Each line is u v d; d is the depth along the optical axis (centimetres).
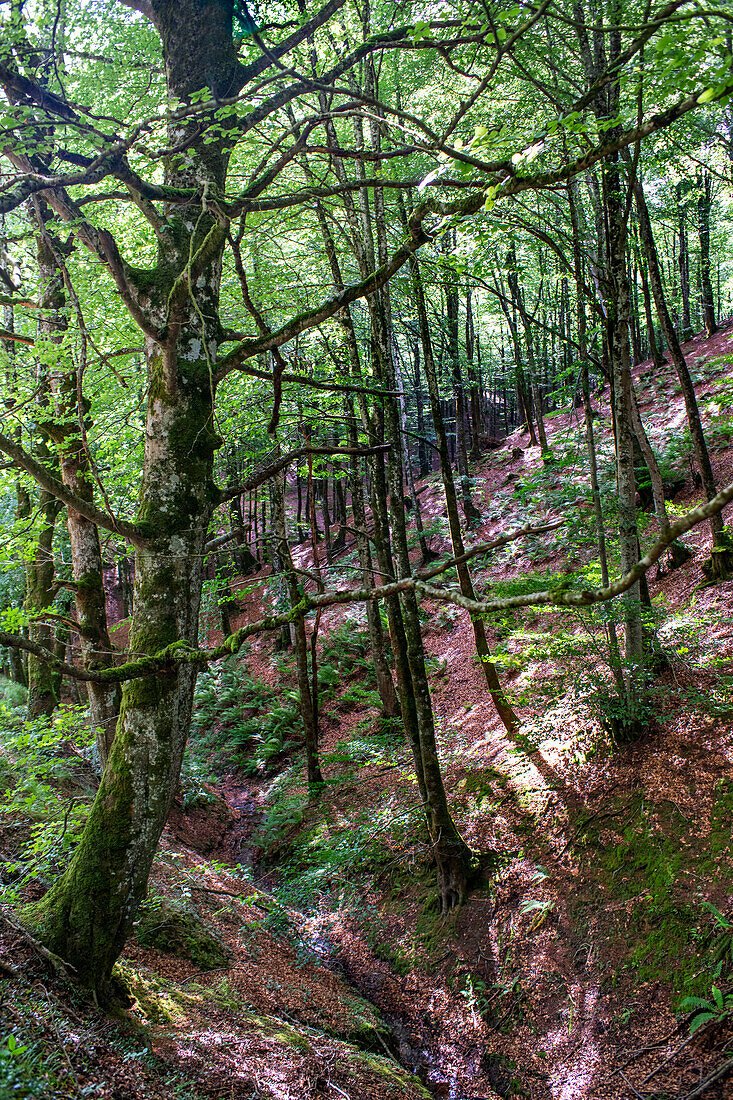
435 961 672
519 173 360
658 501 860
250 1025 509
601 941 566
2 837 593
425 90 1012
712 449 1068
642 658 681
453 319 1542
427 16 666
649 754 674
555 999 559
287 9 639
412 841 838
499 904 675
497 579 1212
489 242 752
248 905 767
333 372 940
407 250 408
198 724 1495
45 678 901
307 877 832
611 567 782
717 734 639
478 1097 531
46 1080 302
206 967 586
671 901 544
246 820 1106
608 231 684
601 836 645
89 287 736
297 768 1186
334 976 699
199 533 462
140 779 425
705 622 763
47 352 603
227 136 470
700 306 2028
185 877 736
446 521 1612
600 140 637
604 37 727
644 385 1488
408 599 733
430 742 730
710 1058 437
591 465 725
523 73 603
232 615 2008
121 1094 333
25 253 834
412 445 2550
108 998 416
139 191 430
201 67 464
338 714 1309
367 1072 515
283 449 1003
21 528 680
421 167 930
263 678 1592
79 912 411
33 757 563
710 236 1939
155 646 436
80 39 593
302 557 2050
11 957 385
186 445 455
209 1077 397
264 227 787
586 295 679
